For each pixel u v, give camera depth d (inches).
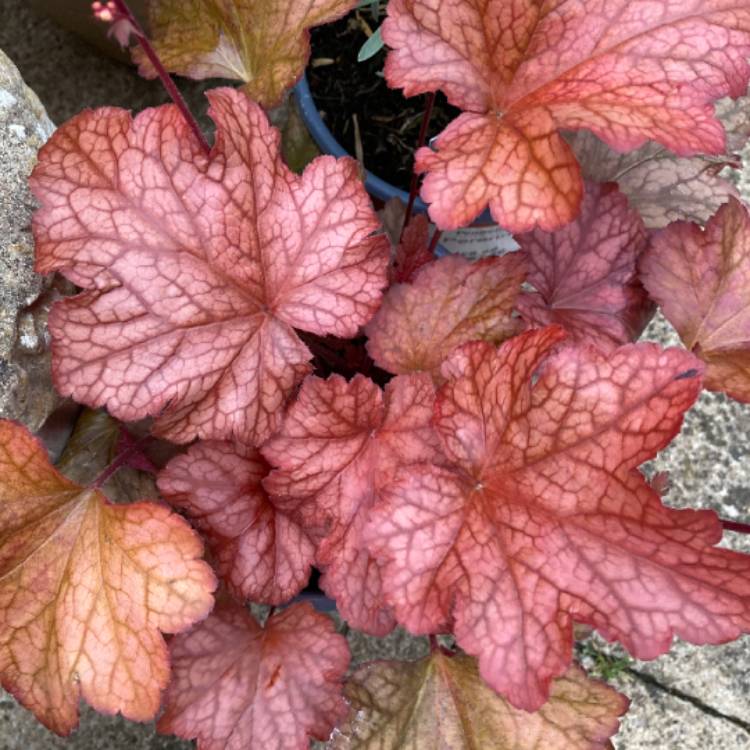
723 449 16.6
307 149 15.8
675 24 9.0
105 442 11.9
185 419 9.8
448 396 9.1
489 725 10.5
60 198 9.6
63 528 9.9
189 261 9.8
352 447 10.1
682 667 15.7
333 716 10.0
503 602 8.7
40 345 10.6
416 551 8.9
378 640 15.5
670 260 10.9
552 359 8.6
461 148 9.0
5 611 9.7
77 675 9.5
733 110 12.5
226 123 9.5
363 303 10.0
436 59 9.4
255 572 10.4
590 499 8.8
